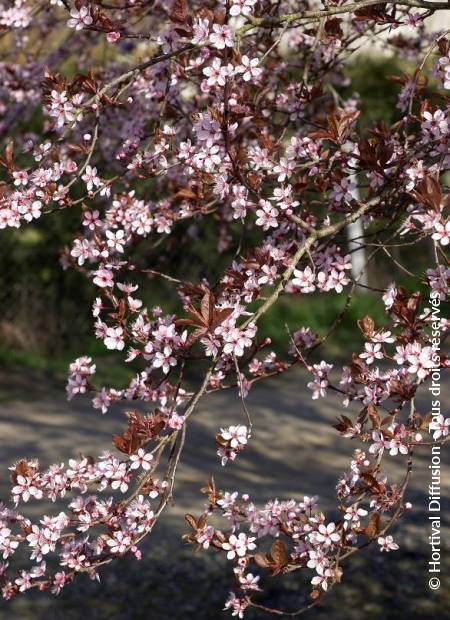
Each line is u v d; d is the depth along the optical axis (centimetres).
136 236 421
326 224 343
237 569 330
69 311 1188
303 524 332
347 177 344
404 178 322
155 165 386
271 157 335
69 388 349
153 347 311
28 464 336
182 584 584
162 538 634
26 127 724
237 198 329
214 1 426
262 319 1246
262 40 440
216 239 1083
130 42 564
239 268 334
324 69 446
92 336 1192
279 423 933
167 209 398
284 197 325
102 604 557
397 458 798
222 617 552
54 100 337
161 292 1146
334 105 531
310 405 997
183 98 521
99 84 351
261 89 417
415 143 366
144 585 582
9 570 573
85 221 356
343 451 858
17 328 1168
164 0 457
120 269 354
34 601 555
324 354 1184
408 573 596
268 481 756
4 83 639
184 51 323
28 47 707
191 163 361
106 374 1077
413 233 327
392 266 1313
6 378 1065
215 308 285
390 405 895
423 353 305
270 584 593
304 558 329
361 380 320
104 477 332
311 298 1307
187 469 773
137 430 307
